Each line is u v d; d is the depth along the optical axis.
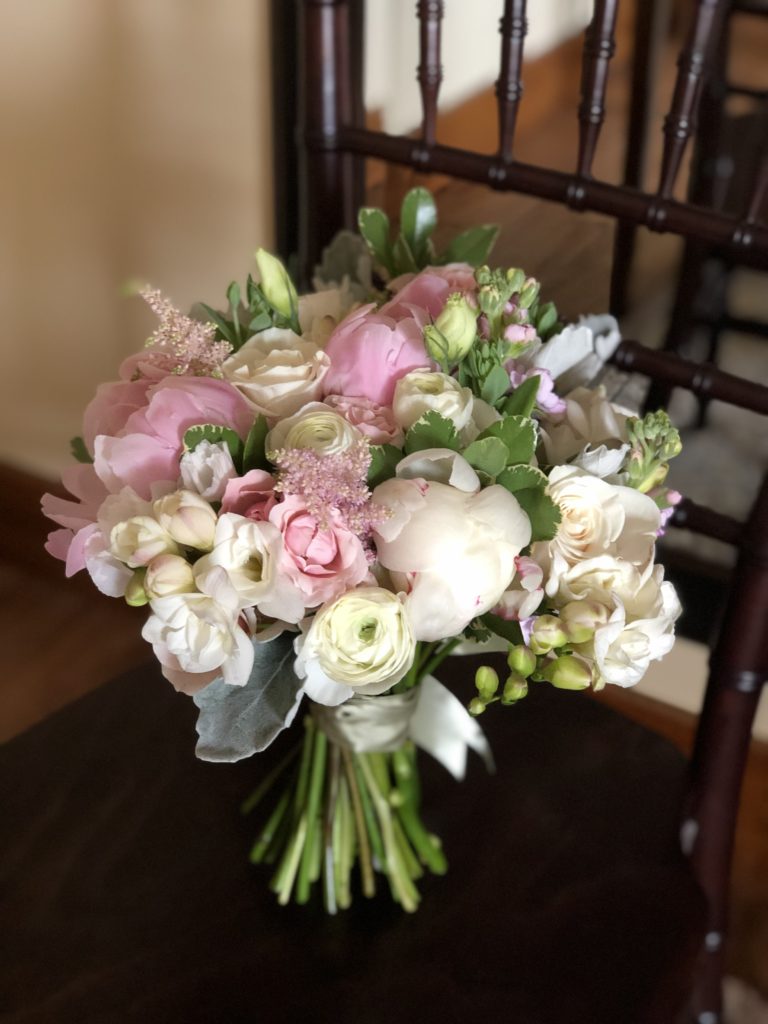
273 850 0.83
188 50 1.21
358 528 0.52
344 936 0.79
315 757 0.77
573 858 0.86
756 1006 1.21
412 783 0.79
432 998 0.75
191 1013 0.74
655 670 1.36
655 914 0.82
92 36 1.25
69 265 1.46
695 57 0.80
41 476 1.69
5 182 1.43
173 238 1.37
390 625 0.52
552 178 0.89
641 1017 0.75
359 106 1.12
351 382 0.58
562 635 0.55
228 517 0.52
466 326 0.58
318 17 0.93
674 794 0.92
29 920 0.80
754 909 1.31
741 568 0.87
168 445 0.56
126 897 0.82
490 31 1.02
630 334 1.11
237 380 0.58
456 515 0.52
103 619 1.72
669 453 0.61
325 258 0.82
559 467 0.57
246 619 0.55
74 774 0.91
